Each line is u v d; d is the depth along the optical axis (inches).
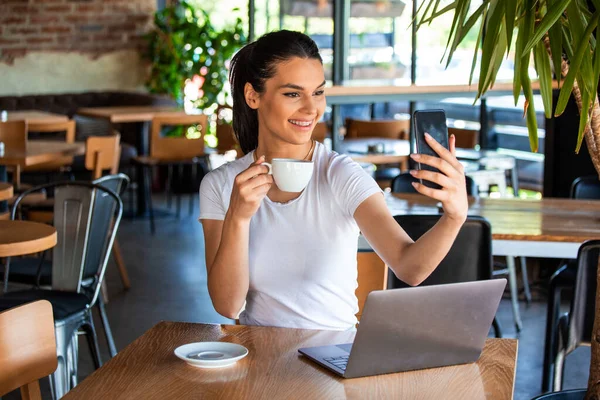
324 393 58.9
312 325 76.8
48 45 330.3
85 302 124.4
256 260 76.6
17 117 266.4
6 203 185.0
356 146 231.3
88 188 134.7
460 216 65.7
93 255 137.8
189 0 349.1
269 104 75.8
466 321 63.2
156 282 203.3
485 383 61.1
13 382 68.0
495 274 183.5
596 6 65.7
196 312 179.8
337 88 194.7
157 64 338.3
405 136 257.4
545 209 141.4
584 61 67.1
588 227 125.7
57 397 114.1
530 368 146.7
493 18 69.3
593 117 75.5
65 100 325.4
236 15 346.0
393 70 239.5
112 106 327.9
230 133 282.7
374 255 100.3
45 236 116.1
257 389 59.6
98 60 338.0
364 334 59.8
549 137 202.7
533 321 172.2
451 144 65.2
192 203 295.0
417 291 60.2
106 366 64.0
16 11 324.5
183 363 64.6
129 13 339.6
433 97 208.2
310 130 76.0
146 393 58.9
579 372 145.5
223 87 327.0
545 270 201.9
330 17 236.7
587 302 110.0
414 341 62.0
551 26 67.0
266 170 69.7
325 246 76.3
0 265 146.9
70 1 331.0
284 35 75.5
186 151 275.9
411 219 112.4
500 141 284.7
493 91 215.9
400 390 59.6
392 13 236.1
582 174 200.1
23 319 68.9
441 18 265.1
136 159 272.4
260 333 71.8
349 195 75.3
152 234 256.1
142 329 168.6
